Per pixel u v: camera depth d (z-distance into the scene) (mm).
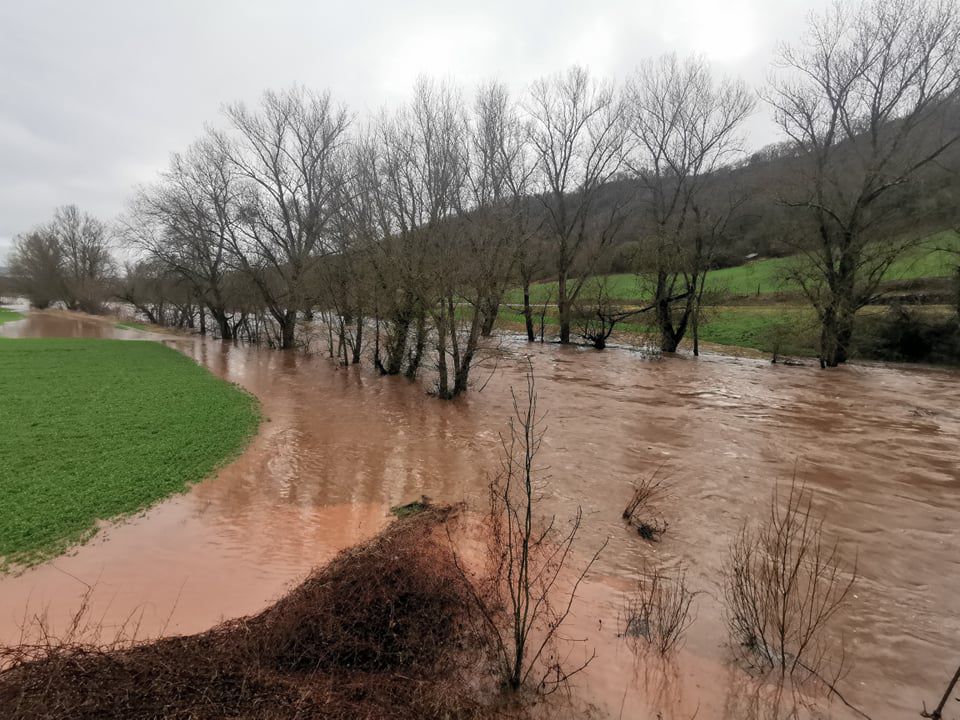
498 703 4102
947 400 16328
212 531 7414
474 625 4875
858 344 25234
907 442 11945
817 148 23922
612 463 10516
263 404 15492
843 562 6684
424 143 19938
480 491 9055
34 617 5305
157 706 3670
